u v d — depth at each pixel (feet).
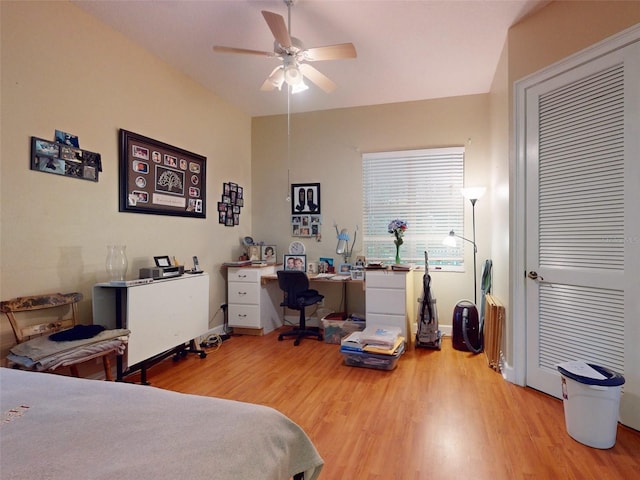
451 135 13.43
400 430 6.84
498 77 10.77
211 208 13.21
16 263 7.10
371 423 7.11
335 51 7.96
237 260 14.83
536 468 5.71
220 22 8.82
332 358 11.04
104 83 8.93
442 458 5.98
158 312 9.30
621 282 6.90
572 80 7.68
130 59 9.68
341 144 14.74
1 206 6.84
